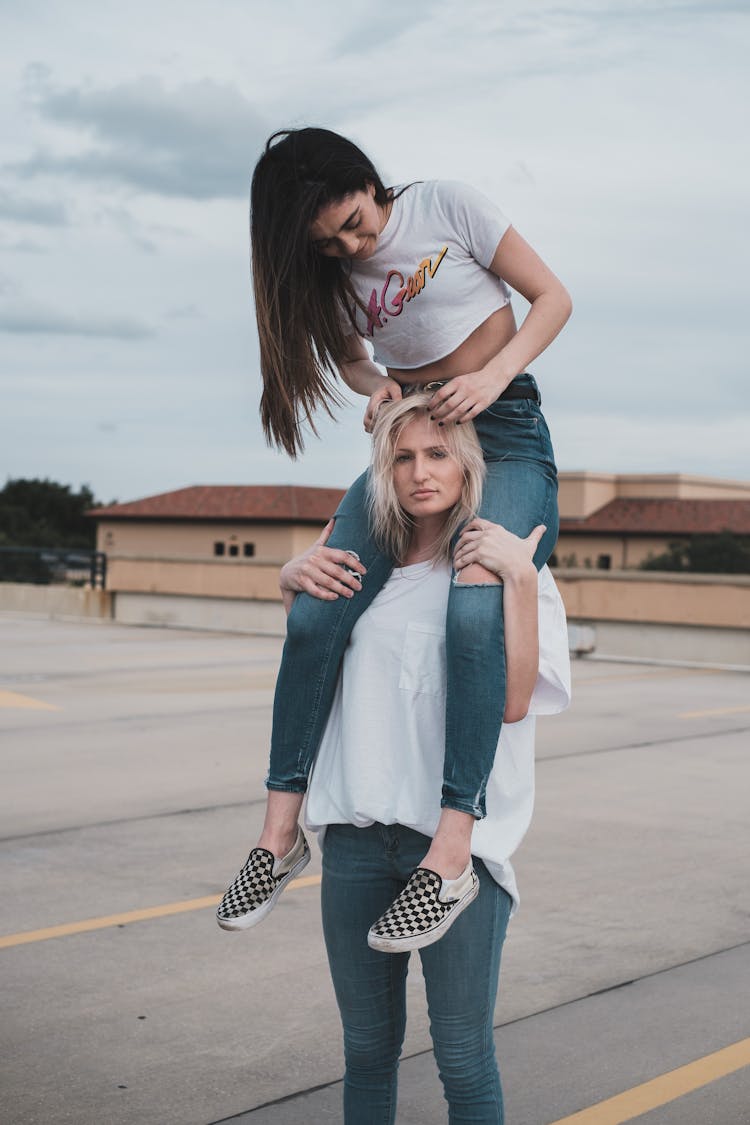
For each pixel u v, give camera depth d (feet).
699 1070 11.62
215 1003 13.16
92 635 62.28
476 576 7.21
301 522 192.95
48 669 46.60
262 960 14.52
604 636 54.85
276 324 8.10
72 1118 10.51
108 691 40.14
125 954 14.66
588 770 26.91
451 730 7.10
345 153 7.66
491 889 7.59
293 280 7.89
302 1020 12.72
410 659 7.51
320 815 7.73
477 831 7.46
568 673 7.74
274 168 7.72
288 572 7.91
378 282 8.12
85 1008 12.98
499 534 7.26
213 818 21.86
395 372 8.61
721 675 48.11
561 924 15.94
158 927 15.70
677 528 193.67
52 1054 11.82
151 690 40.50
